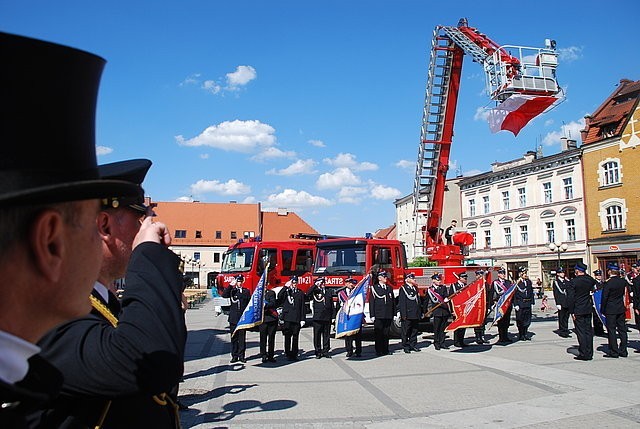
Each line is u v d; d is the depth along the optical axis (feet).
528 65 47.73
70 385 4.71
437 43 54.70
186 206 243.81
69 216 3.54
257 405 25.68
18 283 3.29
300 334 57.82
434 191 56.75
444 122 55.36
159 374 4.68
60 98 3.34
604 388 28.73
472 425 21.88
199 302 132.05
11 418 3.14
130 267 5.24
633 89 125.29
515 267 149.89
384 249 53.72
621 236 118.93
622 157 119.75
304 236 64.28
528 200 145.69
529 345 47.03
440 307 45.37
